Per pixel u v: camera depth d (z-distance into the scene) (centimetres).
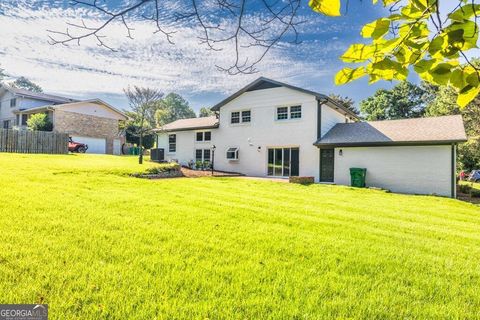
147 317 228
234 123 1903
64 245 361
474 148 2175
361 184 1386
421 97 3594
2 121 3080
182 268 319
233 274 312
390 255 398
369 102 3866
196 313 238
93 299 248
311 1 125
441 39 109
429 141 1257
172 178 1347
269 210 670
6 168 1020
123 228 448
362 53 122
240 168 1859
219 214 590
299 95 1648
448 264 377
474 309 267
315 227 533
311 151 1598
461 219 756
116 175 1155
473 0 104
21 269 290
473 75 113
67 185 809
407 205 927
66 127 2720
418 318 248
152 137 3484
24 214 480
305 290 285
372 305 264
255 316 238
